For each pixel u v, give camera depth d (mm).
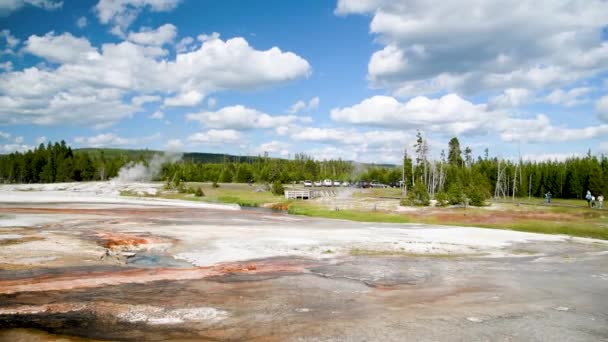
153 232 25625
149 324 9914
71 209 40344
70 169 111750
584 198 75375
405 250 22031
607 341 9344
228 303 11711
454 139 108875
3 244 18953
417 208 48719
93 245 20203
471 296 13039
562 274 16828
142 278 14312
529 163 91750
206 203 58938
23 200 50875
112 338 9008
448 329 9883
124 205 48312
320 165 146125
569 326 10289
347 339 9109
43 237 21609
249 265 17078
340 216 43000
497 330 9898
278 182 75562
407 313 11094
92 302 11477
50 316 10289
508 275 16453
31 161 115375
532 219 39000
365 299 12484
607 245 25984
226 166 126438
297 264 17609
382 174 128000
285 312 11000
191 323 10023
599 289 14242
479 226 36844
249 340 8992
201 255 19125
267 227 30344
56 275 14258
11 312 10484
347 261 18609
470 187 53969
